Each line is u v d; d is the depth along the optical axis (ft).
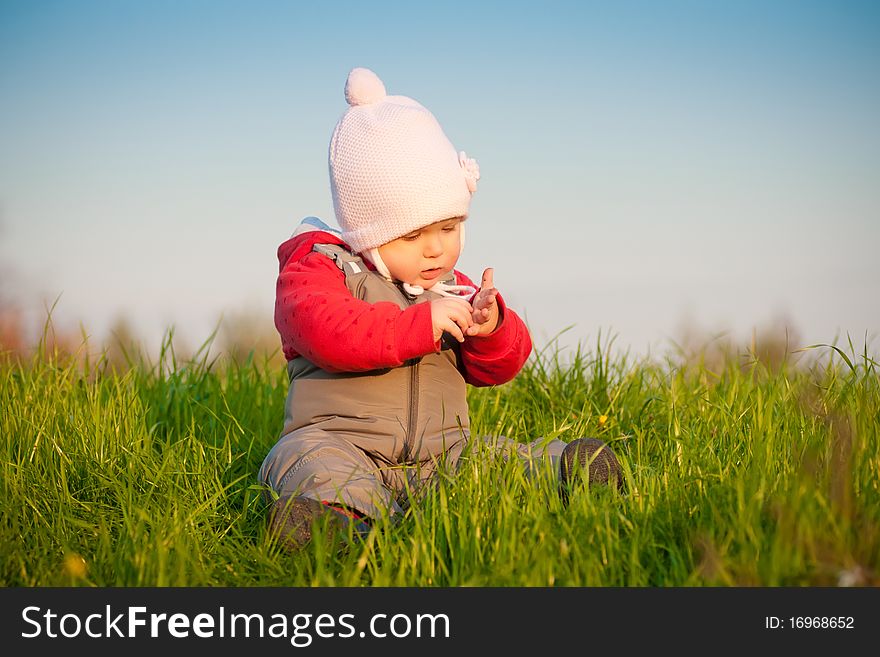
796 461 8.96
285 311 10.37
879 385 11.31
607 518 8.10
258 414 13.62
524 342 11.21
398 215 10.37
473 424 11.20
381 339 9.84
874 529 7.56
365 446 10.34
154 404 13.96
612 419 12.96
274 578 8.45
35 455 11.18
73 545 9.23
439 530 8.59
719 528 8.09
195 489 10.50
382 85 11.08
